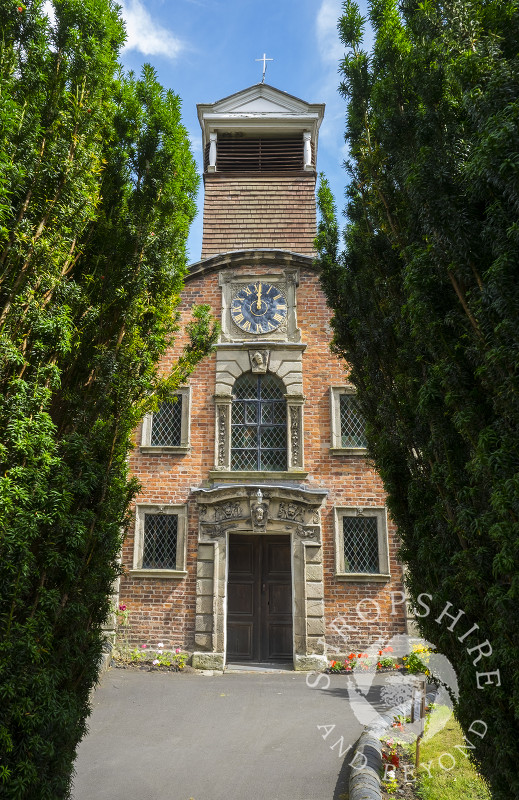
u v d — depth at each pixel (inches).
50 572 199.5
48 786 183.6
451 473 180.4
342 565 532.1
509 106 159.6
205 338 382.6
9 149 198.4
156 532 548.7
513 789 152.1
